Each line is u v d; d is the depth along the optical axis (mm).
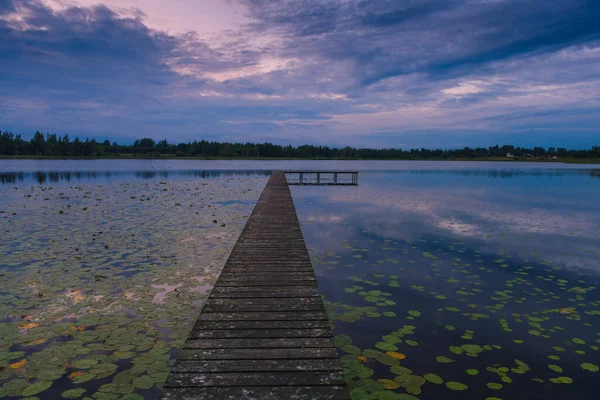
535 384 2883
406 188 20594
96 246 6523
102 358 3039
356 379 2891
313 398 2086
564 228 9008
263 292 3748
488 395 2738
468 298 4551
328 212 11352
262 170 37969
